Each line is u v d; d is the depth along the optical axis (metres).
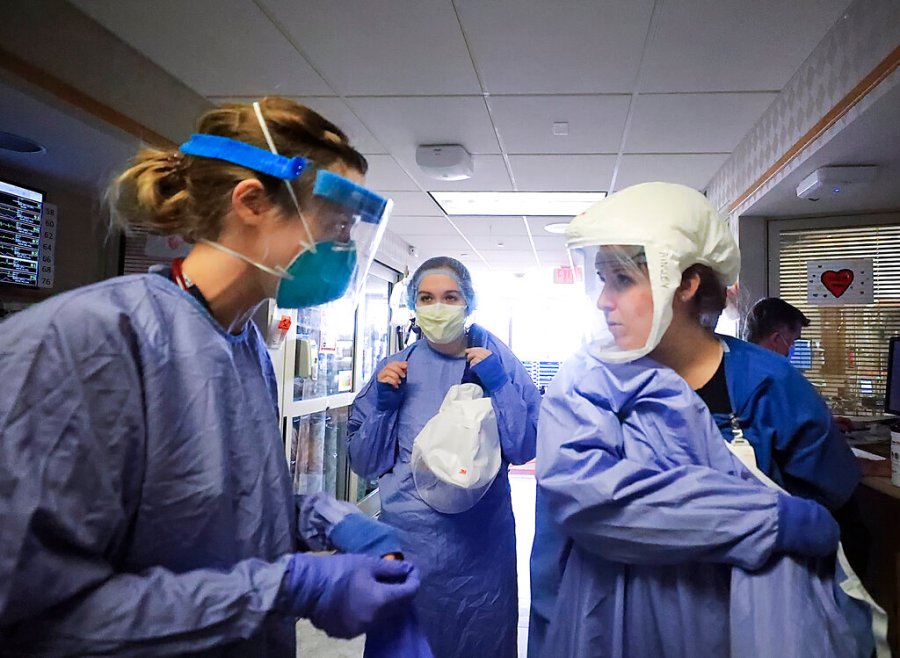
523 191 3.44
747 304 2.53
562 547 0.98
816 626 0.70
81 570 0.52
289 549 0.76
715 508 0.74
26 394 0.51
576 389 0.93
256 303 0.78
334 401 3.84
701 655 0.78
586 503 0.79
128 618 0.53
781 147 2.15
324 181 0.71
